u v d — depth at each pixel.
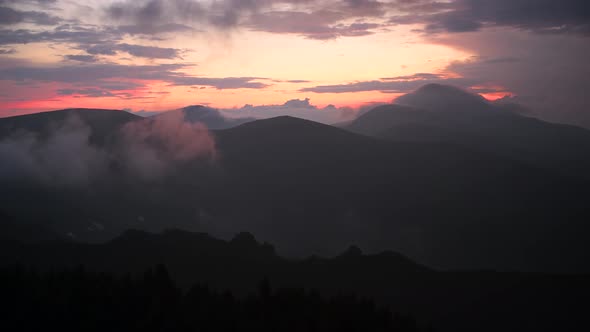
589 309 59.19
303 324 45.78
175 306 48.00
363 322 47.25
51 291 47.25
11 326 42.12
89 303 45.97
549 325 57.75
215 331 44.25
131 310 46.38
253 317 46.78
